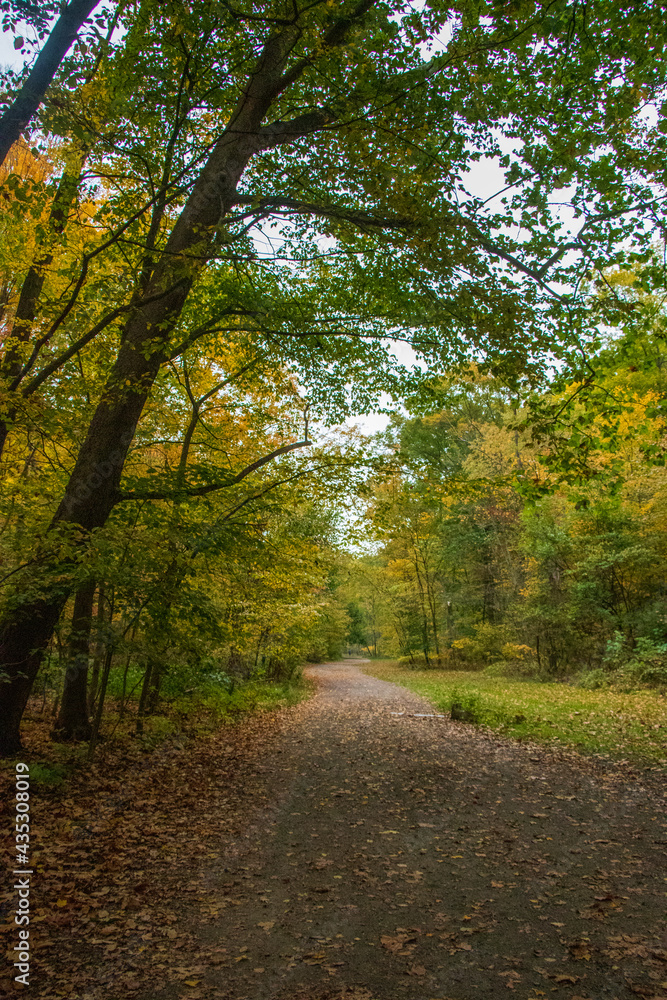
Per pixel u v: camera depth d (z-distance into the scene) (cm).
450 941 349
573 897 402
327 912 392
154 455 1180
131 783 699
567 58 645
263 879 450
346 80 642
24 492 923
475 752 913
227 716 1298
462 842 524
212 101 726
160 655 743
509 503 2430
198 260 609
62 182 661
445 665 3294
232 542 844
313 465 1024
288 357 976
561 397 877
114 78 612
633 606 2011
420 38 595
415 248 621
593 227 673
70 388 778
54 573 594
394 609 3784
